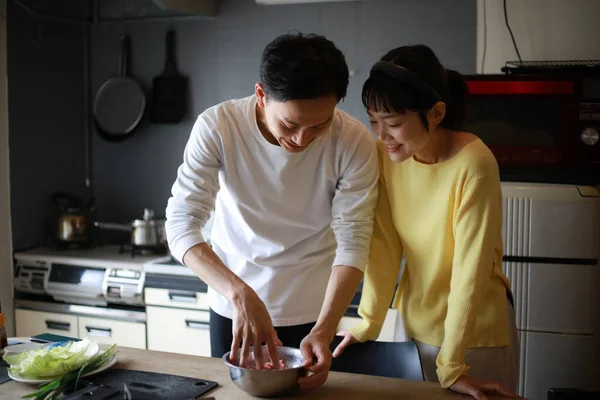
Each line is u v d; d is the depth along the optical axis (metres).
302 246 1.89
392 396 1.49
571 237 2.54
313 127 1.50
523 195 2.56
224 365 1.67
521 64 2.85
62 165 3.73
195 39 3.57
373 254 1.84
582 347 2.57
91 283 3.29
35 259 3.41
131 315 3.25
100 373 1.61
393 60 1.58
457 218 1.63
